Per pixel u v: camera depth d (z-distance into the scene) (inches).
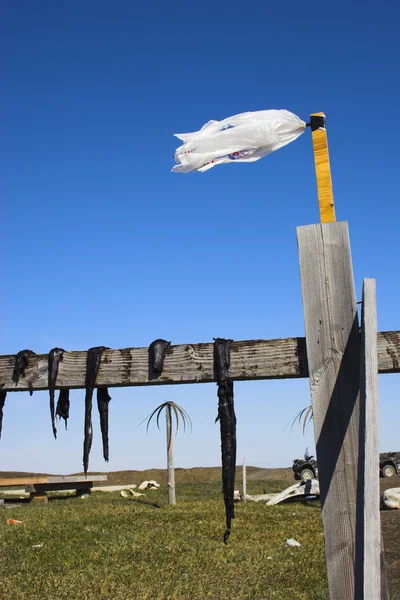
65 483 671.8
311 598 245.4
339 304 103.3
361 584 89.5
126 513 492.1
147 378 110.4
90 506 565.9
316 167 113.0
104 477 725.3
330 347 102.2
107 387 117.2
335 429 100.0
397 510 495.8
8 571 285.0
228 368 106.5
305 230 107.2
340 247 105.2
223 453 103.7
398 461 951.6
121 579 271.6
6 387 119.8
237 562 309.6
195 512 498.6
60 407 123.0
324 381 101.5
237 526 422.9
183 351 109.3
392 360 99.4
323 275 104.9
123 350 113.1
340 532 97.3
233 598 247.4
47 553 320.8
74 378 115.3
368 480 85.2
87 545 343.3
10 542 354.6
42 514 486.3
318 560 314.3
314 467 914.1
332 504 98.3
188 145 121.8
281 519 468.4
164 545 345.7
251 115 121.5
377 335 101.1
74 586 258.2
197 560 309.7
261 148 121.0
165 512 496.4
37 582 264.8
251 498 684.1
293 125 120.0
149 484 869.2
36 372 118.3
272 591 257.0
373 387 88.7
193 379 107.9
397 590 253.4
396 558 310.2
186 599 246.5
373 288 93.1
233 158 122.7
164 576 279.4
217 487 887.7
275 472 1200.8
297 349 105.0
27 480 631.2
